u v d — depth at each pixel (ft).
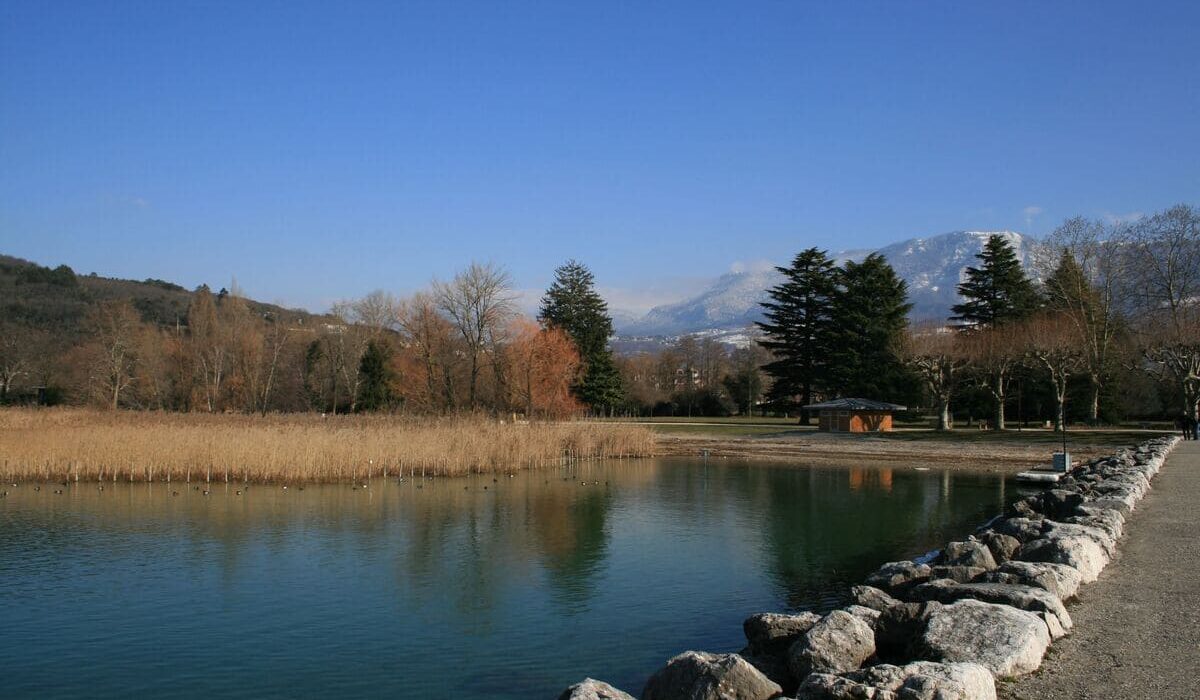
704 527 82.02
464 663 43.16
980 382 226.17
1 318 307.17
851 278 251.60
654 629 48.67
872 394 244.63
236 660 43.78
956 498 104.27
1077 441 175.83
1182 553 44.04
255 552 69.26
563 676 41.32
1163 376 182.50
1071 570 35.70
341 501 96.73
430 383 221.05
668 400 347.15
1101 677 24.86
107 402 233.76
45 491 102.12
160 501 95.30
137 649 45.73
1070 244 205.16
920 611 29.96
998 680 24.57
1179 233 186.80
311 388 261.85
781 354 262.88
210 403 241.76
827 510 93.25
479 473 127.65
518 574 61.98
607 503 98.07
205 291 251.60
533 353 230.48
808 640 28.71
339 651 45.29
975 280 246.88
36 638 47.52
